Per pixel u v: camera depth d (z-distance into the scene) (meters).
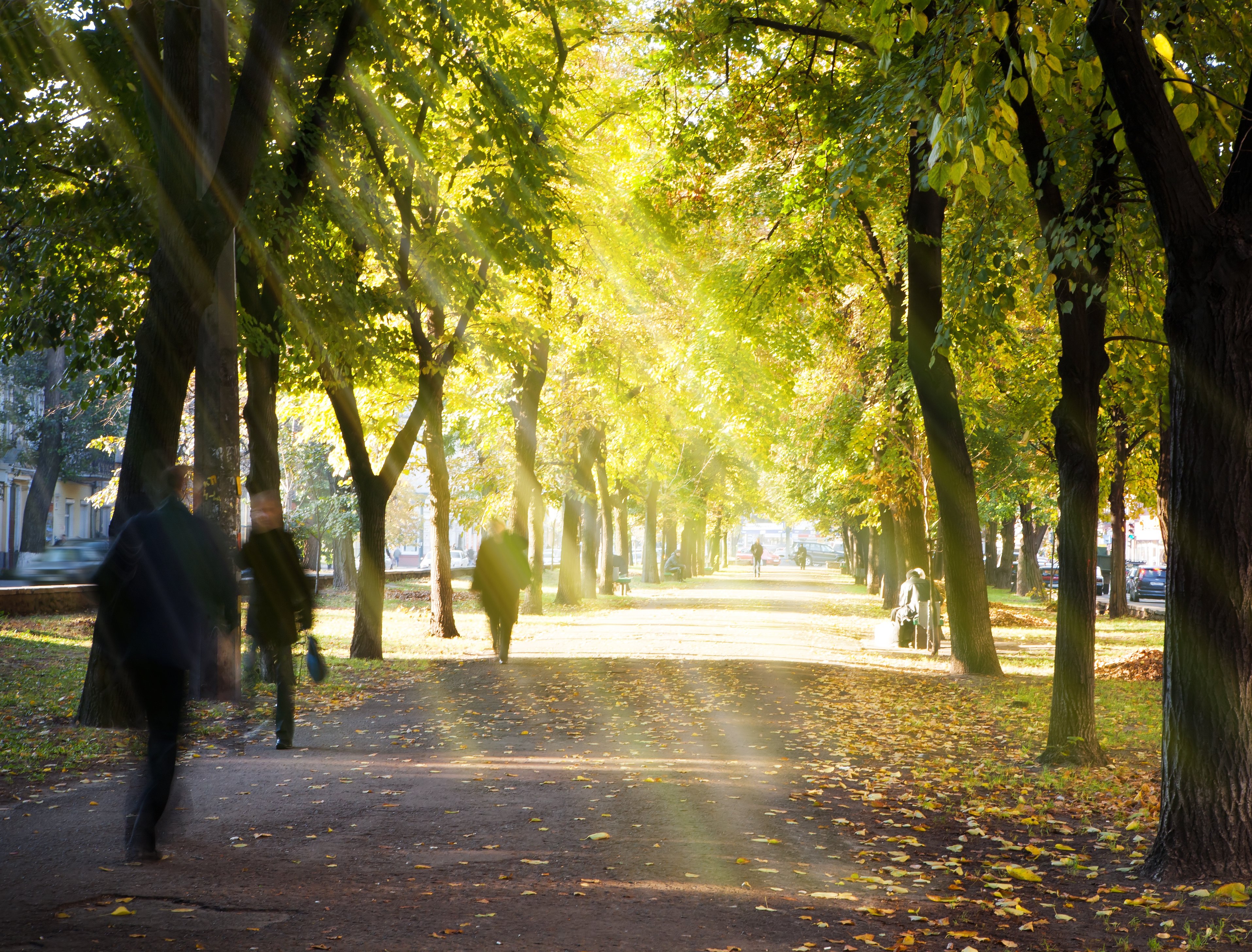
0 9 12.64
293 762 9.25
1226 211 5.94
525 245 17.31
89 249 13.73
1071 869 6.23
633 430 33.53
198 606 5.98
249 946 4.46
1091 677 9.83
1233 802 5.92
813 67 16.38
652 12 15.80
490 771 8.91
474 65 15.66
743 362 24.02
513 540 18.22
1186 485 6.06
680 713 12.73
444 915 4.97
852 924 5.07
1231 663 5.95
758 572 74.81
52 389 47.94
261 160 13.05
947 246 16.16
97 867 5.70
